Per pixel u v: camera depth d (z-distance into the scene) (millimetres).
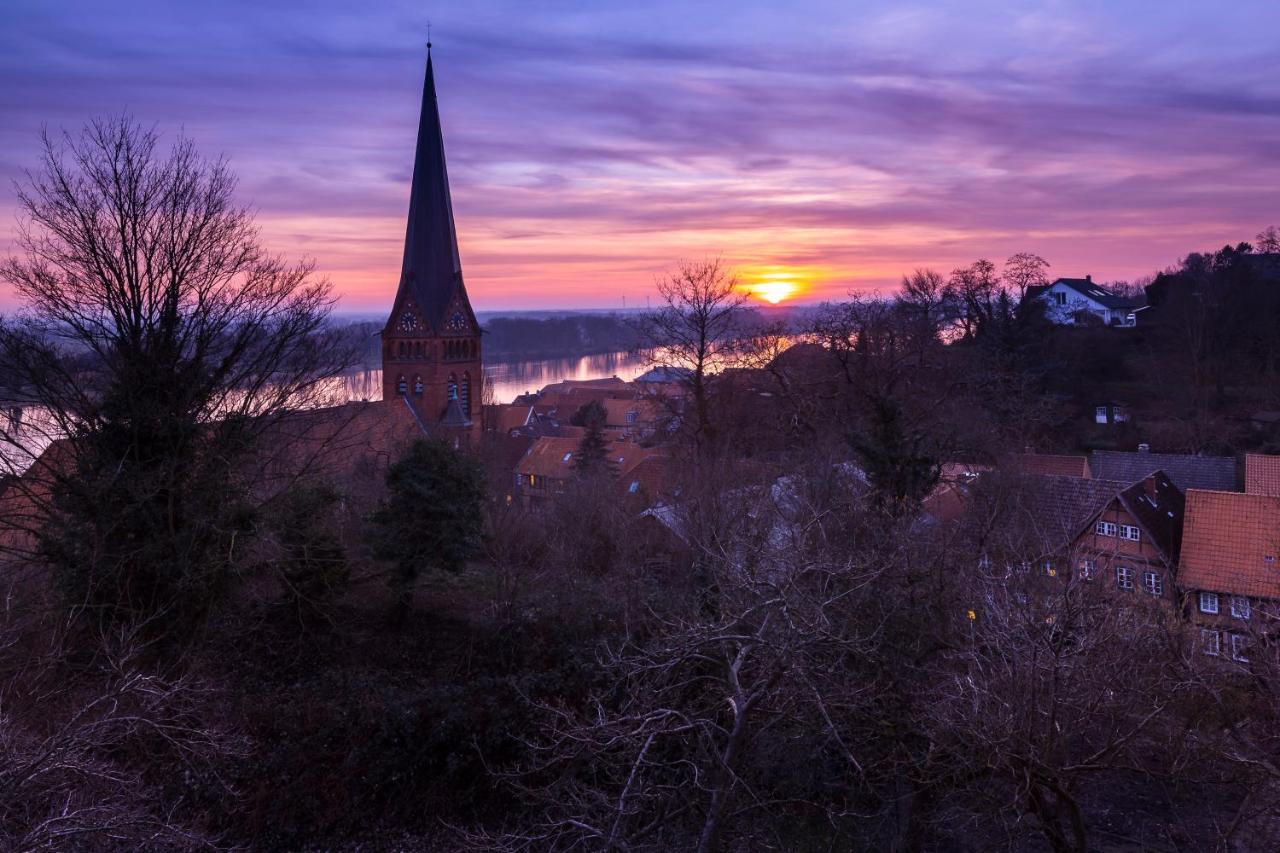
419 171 70625
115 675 18406
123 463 20656
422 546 24078
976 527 24688
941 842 17891
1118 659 15055
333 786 19844
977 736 13805
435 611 26000
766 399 45906
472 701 21312
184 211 23109
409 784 20172
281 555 23156
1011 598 15227
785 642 13234
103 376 21812
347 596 26734
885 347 50375
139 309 21891
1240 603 25141
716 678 15883
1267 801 16047
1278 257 84250
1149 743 17609
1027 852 17922
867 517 21906
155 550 20594
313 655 23406
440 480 24266
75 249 21734
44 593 20969
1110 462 48250
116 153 22172
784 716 14617
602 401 101125
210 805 18922
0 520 23078
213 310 23156
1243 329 68062
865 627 16688
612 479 43531
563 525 31859
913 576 17859
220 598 22844
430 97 69688
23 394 21594
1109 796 20094
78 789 13844
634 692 15180
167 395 21922
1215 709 17469
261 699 21375
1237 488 44375
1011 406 51469
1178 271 91375
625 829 13828
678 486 33094
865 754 17188
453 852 19172
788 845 17578
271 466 26734
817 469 27828
